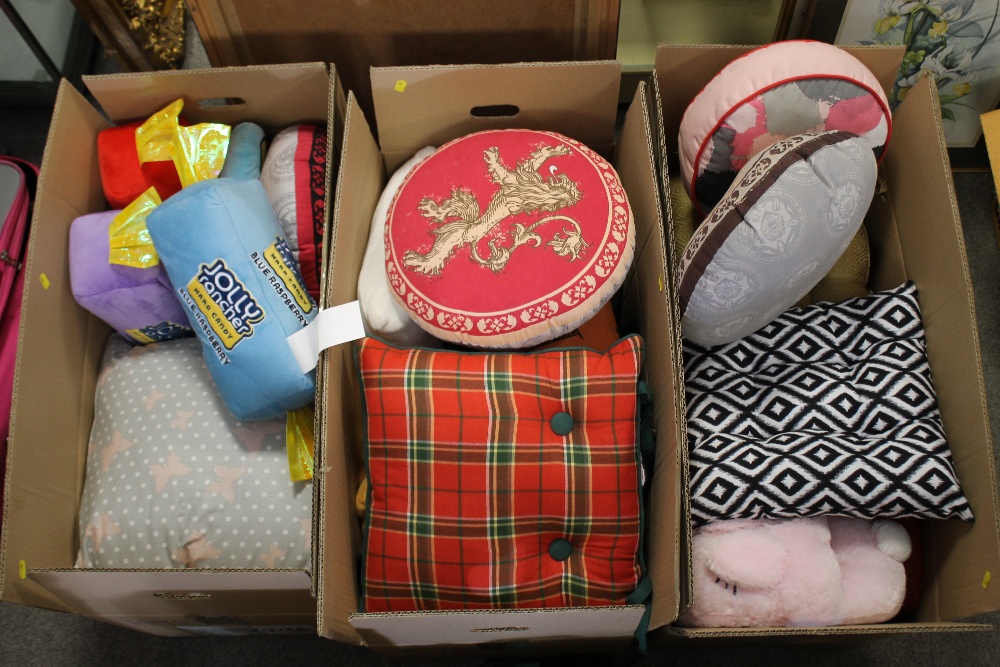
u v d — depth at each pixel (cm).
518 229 94
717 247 87
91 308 104
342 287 99
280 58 124
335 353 94
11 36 143
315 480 86
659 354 94
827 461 92
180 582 84
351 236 104
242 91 111
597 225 94
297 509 99
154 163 110
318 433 87
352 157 102
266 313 93
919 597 102
